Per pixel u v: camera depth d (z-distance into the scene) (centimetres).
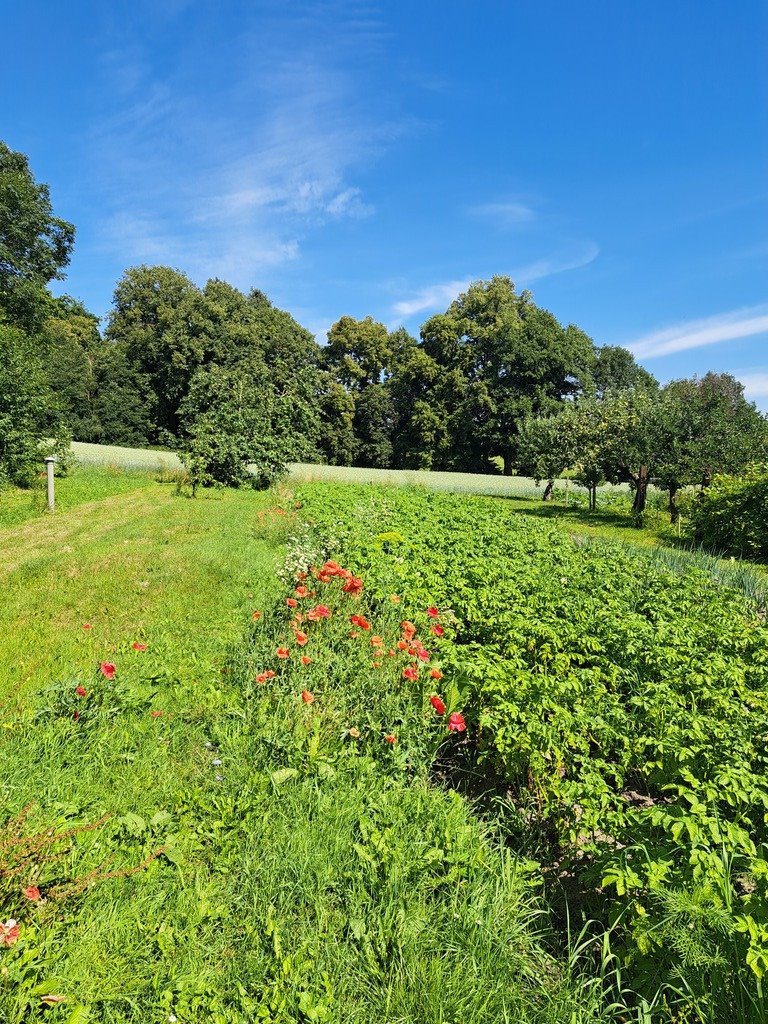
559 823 357
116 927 283
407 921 294
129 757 414
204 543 1179
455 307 6106
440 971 267
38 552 1082
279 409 2548
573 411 2736
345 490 2297
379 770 416
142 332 5994
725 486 1596
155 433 5941
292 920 299
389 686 498
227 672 564
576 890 351
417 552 952
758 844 315
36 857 302
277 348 6444
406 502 1934
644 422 1973
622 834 320
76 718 446
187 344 5666
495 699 429
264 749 425
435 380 5969
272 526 1360
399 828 354
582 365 5588
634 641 548
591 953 303
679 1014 254
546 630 547
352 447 6334
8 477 1784
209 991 262
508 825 389
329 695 485
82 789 379
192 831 353
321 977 268
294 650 538
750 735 400
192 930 288
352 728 437
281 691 489
